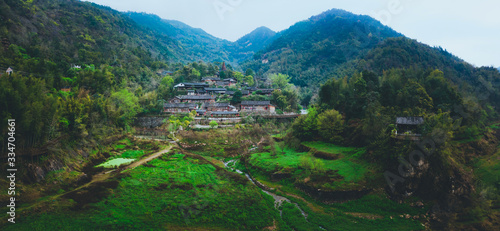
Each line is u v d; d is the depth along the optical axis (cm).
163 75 19175
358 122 8206
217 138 10312
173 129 10694
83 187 4728
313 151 7712
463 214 4412
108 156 7156
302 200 5500
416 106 7294
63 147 5819
